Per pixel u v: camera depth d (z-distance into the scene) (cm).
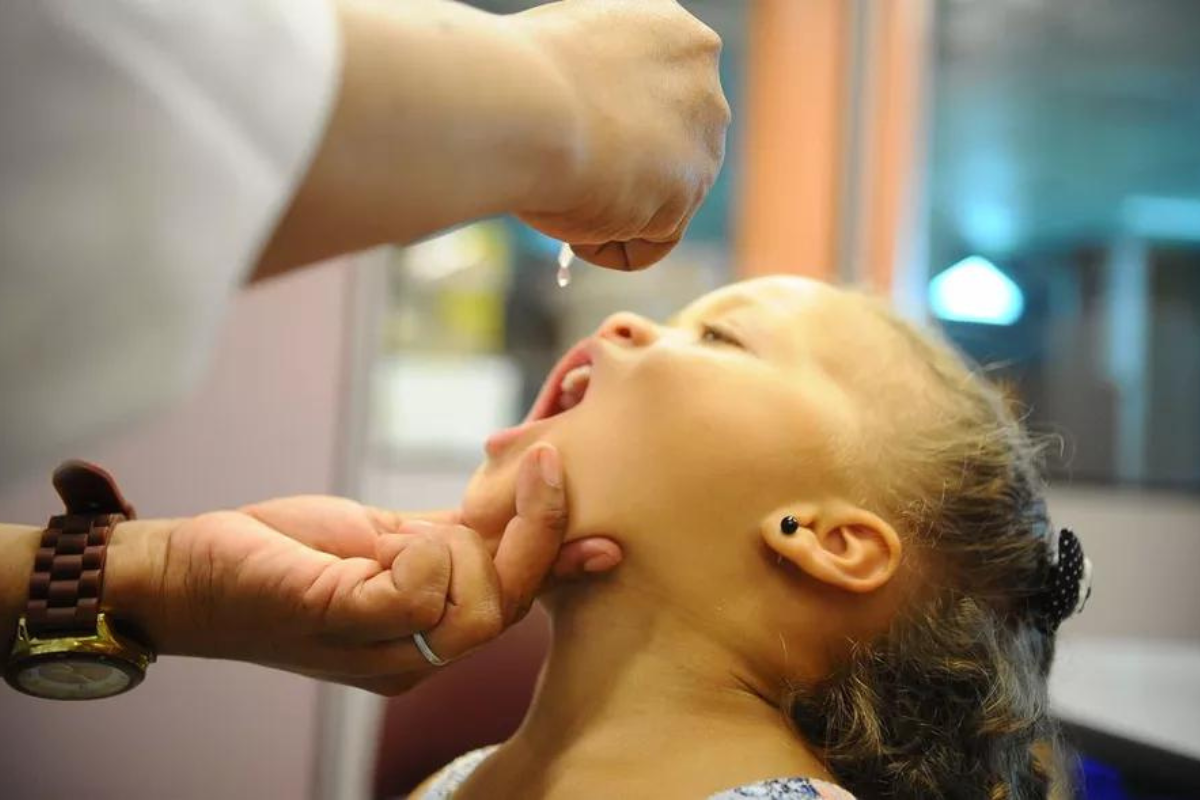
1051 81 191
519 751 75
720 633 70
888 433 75
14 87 34
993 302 189
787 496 71
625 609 71
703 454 70
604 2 56
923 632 74
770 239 191
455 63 46
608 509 70
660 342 75
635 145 53
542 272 194
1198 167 191
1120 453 192
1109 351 190
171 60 36
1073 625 187
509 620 68
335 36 41
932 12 189
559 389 82
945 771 72
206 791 139
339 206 44
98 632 65
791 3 188
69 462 70
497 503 74
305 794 141
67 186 34
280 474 141
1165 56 191
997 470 79
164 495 138
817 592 71
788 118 190
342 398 142
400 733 139
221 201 36
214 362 139
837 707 71
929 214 191
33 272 34
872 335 79
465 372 189
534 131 48
